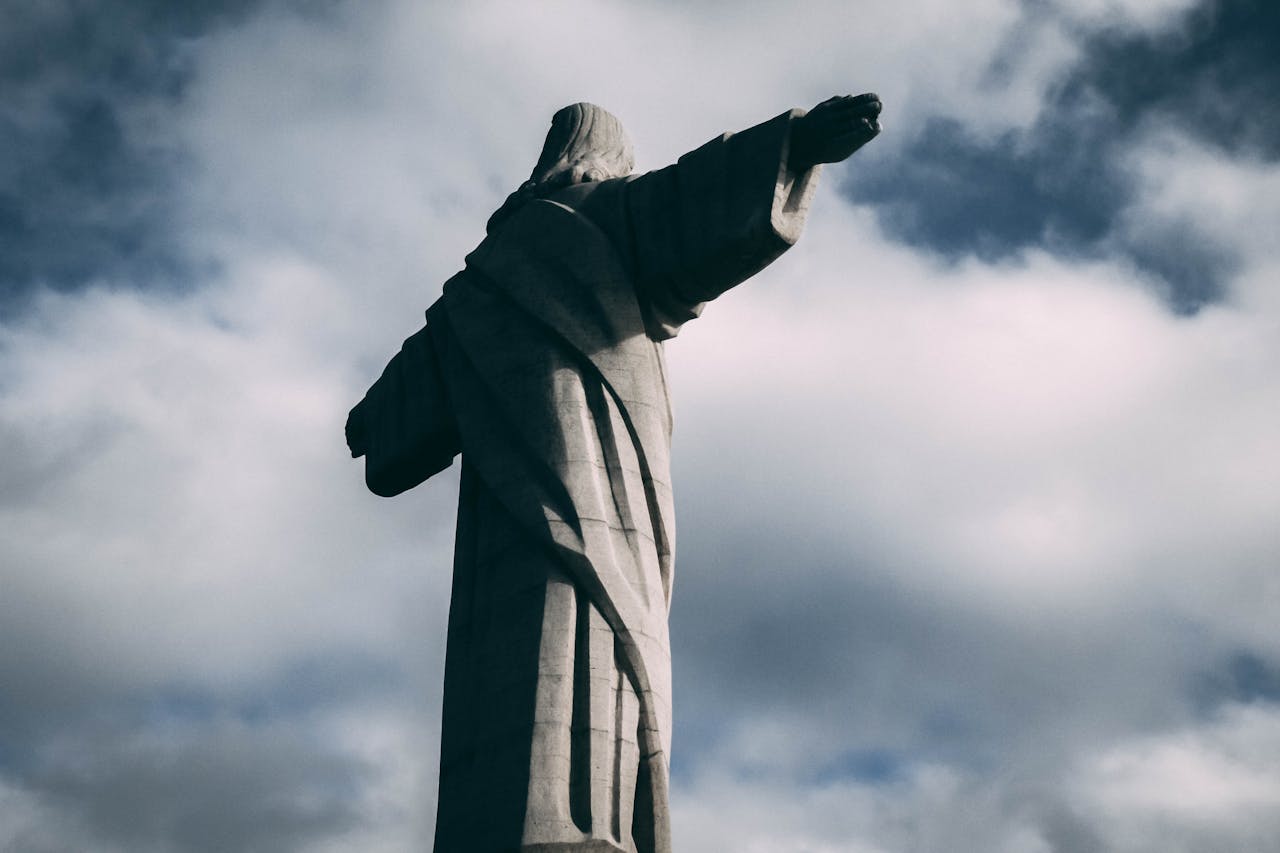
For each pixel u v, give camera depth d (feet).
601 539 140.05
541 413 144.25
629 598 139.03
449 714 140.87
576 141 162.71
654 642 139.44
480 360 149.07
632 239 148.36
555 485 141.79
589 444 143.33
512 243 152.87
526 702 135.85
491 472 144.56
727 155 144.77
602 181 155.12
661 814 135.33
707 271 144.36
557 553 139.54
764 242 140.87
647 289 147.43
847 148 141.18
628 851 133.18
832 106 141.08
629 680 137.80
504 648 138.72
